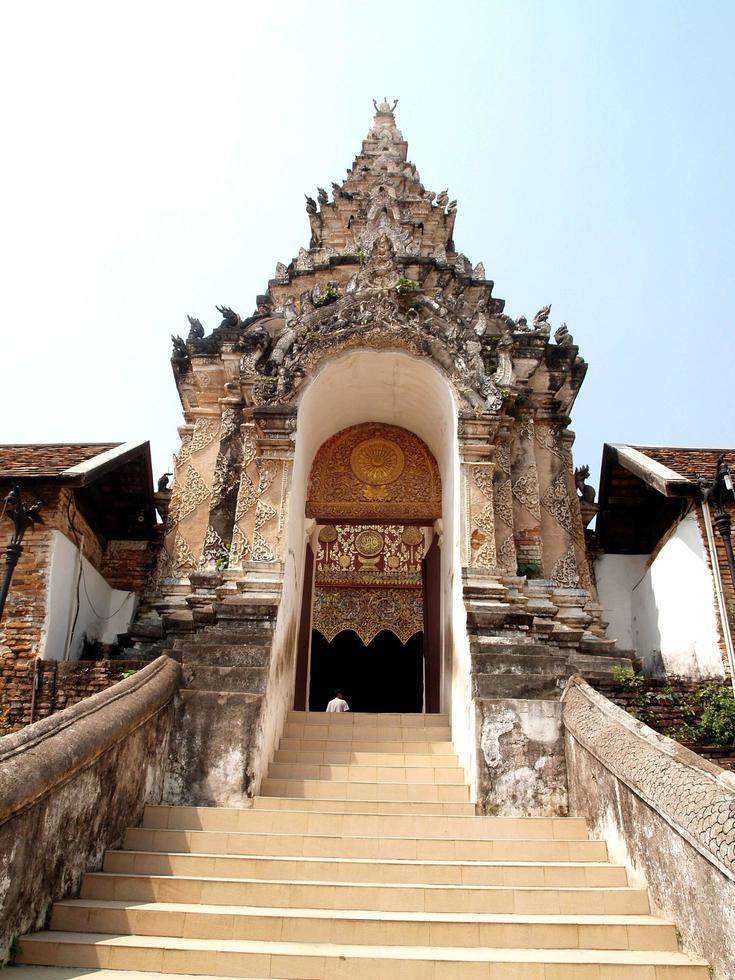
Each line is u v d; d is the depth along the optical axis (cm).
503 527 1209
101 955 516
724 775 540
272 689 930
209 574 1186
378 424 1414
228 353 1407
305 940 552
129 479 1447
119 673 1055
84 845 623
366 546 2020
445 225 1959
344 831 752
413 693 2397
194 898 610
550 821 754
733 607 1090
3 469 1236
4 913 502
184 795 806
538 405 1466
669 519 1389
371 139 2195
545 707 855
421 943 550
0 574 1138
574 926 556
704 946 508
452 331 1209
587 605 1347
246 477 1205
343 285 1585
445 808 805
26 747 562
